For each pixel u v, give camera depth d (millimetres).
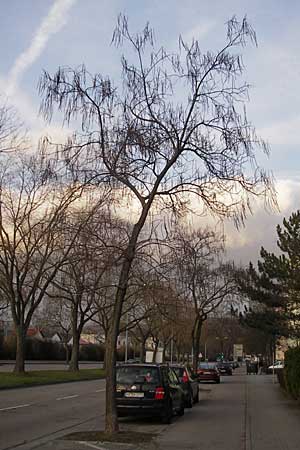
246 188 14336
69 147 14367
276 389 37812
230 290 35375
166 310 18531
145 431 15695
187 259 15102
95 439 13430
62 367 67750
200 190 14539
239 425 17531
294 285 35406
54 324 75750
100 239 14305
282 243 36594
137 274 15219
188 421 18562
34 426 16312
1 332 78375
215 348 116062
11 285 39406
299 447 13281
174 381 20344
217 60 14367
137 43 14281
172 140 14414
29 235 36750
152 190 14523
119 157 14328
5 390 32062
